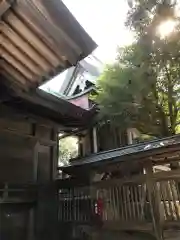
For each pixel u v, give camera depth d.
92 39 3.59
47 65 4.06
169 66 9.25
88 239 7.71
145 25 8.03
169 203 6.42
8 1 2.84
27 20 3.26
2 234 6.48
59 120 8.57
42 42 3.62
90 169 8.14
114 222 7.22
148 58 8.74
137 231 6.92
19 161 7.29
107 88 10.11
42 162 8.12
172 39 7.84
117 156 7.07
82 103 12.73
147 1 7.66
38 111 7.47
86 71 14.83
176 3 7.40
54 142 8.66
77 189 8.28
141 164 7.31
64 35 3.45
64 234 8.16
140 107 9.68
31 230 7.25
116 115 10.07
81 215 7.96
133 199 7.05
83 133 12.75
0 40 3.65
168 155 6.73
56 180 8.52
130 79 9.41
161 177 6.66
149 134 10.26
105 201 7.60
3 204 6.70
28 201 7.37
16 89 4.74
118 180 7.48
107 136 12.75
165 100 10.20
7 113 7.09
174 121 9.94
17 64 4.14
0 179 6.64
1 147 6.85
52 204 8.19
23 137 7.57
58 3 3.16
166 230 6.31
